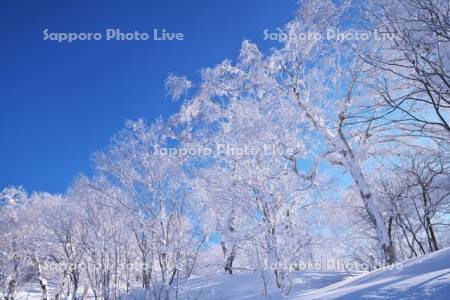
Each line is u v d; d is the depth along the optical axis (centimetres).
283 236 1224
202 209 1351
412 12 809
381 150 1498
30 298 2342
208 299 1286
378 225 1227
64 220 1911
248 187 1286
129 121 1441
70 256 1880
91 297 2117
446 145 1262
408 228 1903
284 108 1428
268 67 1402
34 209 2236
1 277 2133
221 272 1728
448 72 785
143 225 1307
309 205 1516
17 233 2189
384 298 445
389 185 1845
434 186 1598
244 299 1189
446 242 2172
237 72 1445
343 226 1797
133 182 1358
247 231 1271
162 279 1236
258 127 1363
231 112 1466
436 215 1842
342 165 1390
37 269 2216
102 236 1628
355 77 1239
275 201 1260
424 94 1060
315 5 1283
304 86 1409
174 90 1434
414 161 1658
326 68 1362
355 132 1403
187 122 1449
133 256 1636
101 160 1423
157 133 1432
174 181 1348
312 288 1212
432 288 429
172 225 1295
